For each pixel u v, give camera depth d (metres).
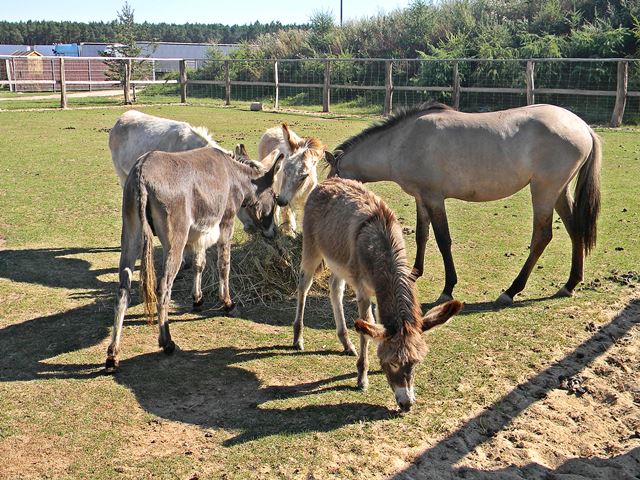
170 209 5.25
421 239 7.14
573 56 22.53
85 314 6.27
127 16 36.97
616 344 5.63
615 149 14.95
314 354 5.55
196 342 5.74
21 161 13.79
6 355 5.38
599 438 4.34
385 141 7.02
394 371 4.05
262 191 6.80
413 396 4.14
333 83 28.19
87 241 8.61
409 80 25.55
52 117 22.33
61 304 6.50
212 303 6.70
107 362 5.09
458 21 28.91
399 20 31.59
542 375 5.11
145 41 47.72
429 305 6.58
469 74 23.94
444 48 26.39
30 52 42.97
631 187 11.21
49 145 16.03
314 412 4.57
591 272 7.35
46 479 3.79
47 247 8.30
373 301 6.79
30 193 10.95
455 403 4.70
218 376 5.11
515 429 4.40
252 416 4.51
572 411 4.62
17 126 19.67
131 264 5.20
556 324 6.02
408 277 4.33
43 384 4.90
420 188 6.89
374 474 3.88
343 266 4.96
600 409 4.67
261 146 9.49
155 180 5.17
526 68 21.09
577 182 6.67
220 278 6.32
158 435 4.27
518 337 5.77
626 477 3.89
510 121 6.56
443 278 7.41
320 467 3.93
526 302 6.58
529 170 6.52
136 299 6.71
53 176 12.34
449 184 6.74
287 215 8.00
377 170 7.16
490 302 6.61
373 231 4.61
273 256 7.00
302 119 21.61
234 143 15.91
